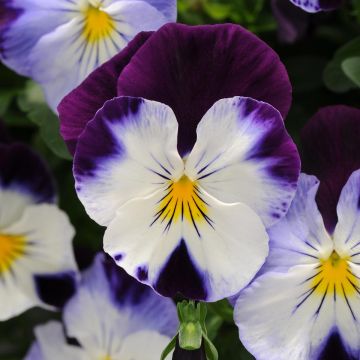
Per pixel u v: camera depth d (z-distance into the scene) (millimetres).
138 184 215
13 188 280
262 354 221
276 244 220
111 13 235
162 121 209
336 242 222
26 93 295
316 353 225
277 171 210
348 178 222
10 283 281
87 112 221
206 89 216
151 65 214
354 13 284
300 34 280
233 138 210
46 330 280
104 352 272
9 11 249
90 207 214
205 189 215
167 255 216
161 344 264
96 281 269
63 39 246
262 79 216
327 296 224
